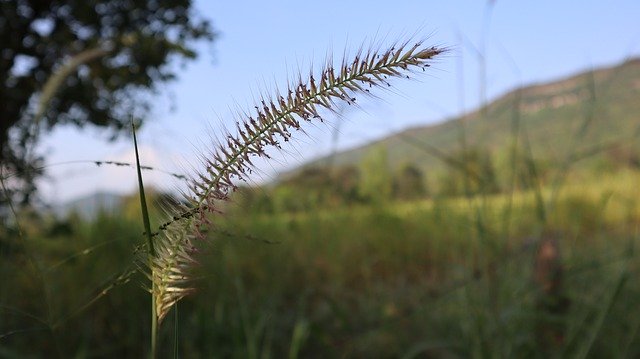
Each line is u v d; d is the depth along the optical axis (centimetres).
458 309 349
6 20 558
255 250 425
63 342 318
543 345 289
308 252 500
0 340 290
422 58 73
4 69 525
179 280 94
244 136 83
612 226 429
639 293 312
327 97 77
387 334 352
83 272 384
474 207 303
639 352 294
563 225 425
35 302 313
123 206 547
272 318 336
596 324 258
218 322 314
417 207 600
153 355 95
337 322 374
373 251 557
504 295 297
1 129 456
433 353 342
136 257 98
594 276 335
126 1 626
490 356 276
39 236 414
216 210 88
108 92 607
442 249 518
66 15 603
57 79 266
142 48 621
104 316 349
